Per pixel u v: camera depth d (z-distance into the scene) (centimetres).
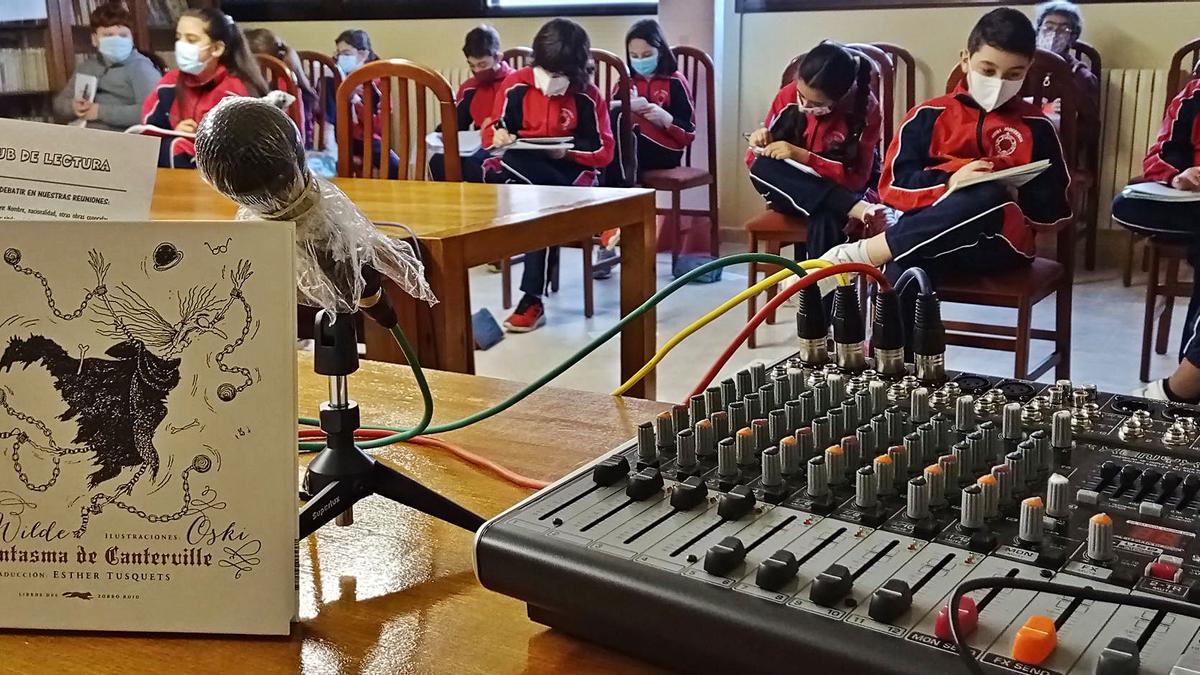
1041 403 69
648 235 209
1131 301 390
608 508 58
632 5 502
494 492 77
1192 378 234
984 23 259
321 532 70
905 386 73
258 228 56
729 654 48
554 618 56
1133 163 421
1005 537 53
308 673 54
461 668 54
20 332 57
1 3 508
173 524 57
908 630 45
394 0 553
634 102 435
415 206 190
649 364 96
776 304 83
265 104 57
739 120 497
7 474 57
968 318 372
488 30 450
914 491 55
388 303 69
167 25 589
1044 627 43
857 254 256
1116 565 50
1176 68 376
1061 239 263
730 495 57
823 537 54
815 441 63
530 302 369
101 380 57
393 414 95
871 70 340
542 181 396
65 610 58
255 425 57
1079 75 393
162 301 57
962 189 248
